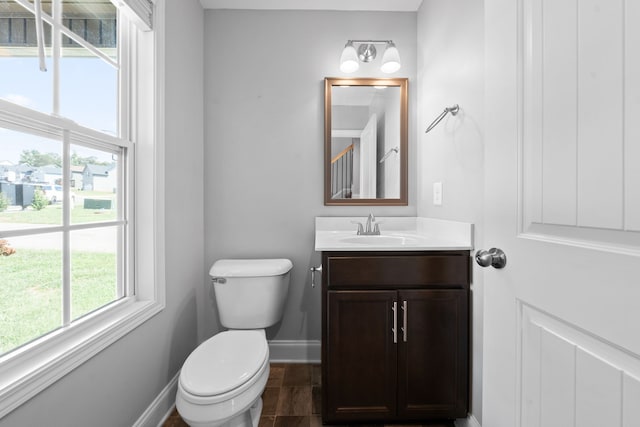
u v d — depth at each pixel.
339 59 2.04
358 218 2.03
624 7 0.46
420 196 1.99
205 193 2.02
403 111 2.03
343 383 1.40
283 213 2.04
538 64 0.63
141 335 1.31
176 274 1.63
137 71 1.39
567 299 0.55
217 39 2.01
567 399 0.56
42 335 0.94
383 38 2.04
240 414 1.17
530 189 0.66
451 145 1.54
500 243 0.74
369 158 2.04
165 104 1.50
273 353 2.05
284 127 2.04
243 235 2.04
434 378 1.39
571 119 0.55
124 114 1.35
